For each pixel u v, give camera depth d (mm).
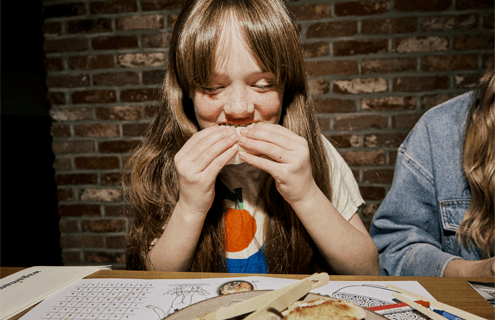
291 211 632
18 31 1516
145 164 712
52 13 1484
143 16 1465
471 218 629
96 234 1569
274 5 540
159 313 344
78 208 1565
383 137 1444
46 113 1572
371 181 1471
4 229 1610
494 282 402
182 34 532
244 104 503
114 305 362
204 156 499
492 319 318
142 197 690
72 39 1495
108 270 465
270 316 281
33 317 342
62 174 1562
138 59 1488
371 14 1389
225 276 429
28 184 1610
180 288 397
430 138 726
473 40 1357
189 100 655
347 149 1469
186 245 532
